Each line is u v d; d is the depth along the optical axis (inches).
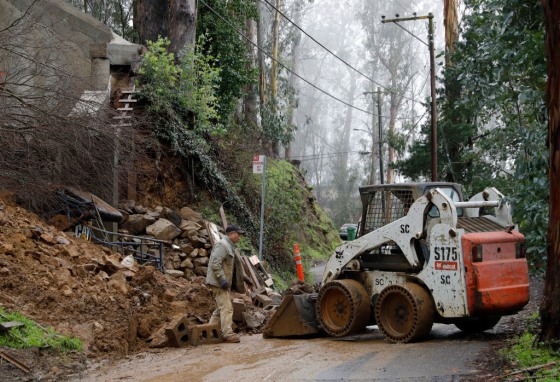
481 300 361.4
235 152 932.0
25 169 509.7
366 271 421.1
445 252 370.9
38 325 347.3
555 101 300.8
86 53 712.4
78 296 391.2
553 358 284.0
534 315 449.1
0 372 301.7
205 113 816.3
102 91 615.2
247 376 309.7
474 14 460.1
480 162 1104.8
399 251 410.9
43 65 538.9
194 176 784.3
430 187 407.8
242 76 1125.1
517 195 392.8
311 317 430.3
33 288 376.2
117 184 608.1
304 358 348.5
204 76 835.4
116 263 454.3
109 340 371.2
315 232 1376.7
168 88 789.2
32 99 533.6
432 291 376.5
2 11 684.1
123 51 743.1
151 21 1016.2
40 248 420.2
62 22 757.3
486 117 782.5
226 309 418.0
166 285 484.4
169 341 395.2
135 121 627.8
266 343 409.7
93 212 531.5
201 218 690.2
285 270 876.6
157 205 709.9
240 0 1165.7
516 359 296.5
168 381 307.3
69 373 323.6
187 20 952.3
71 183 548.7
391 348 366.6
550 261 302.5
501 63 428.5
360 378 291.1
